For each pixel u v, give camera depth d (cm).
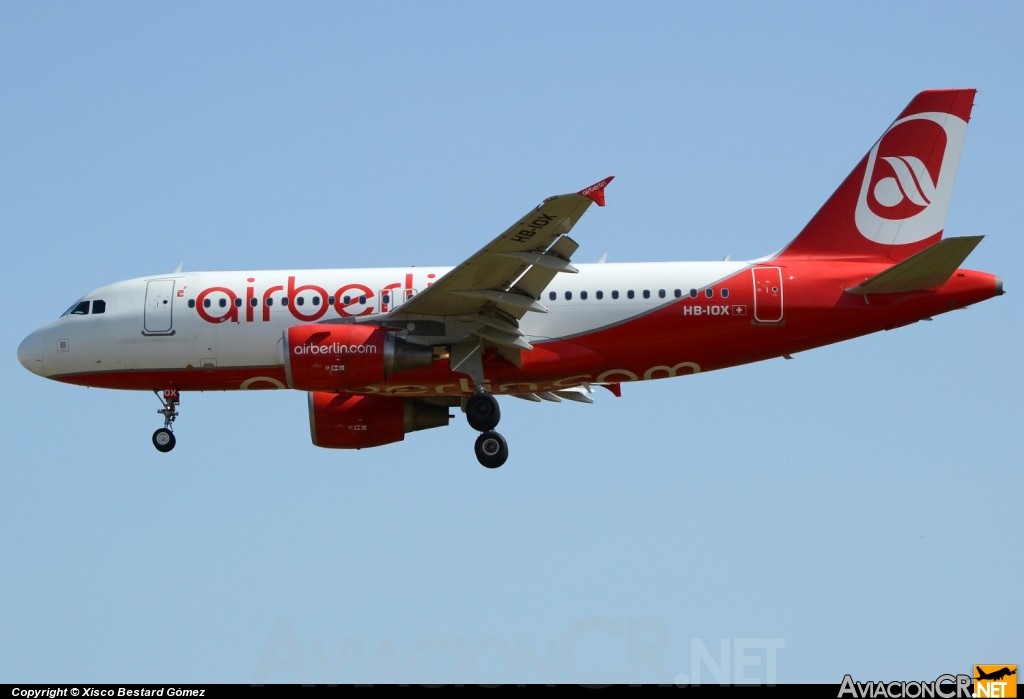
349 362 9569
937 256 9094
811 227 10069
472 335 9706
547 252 8869
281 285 10269
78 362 10438
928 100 10112
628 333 9844
